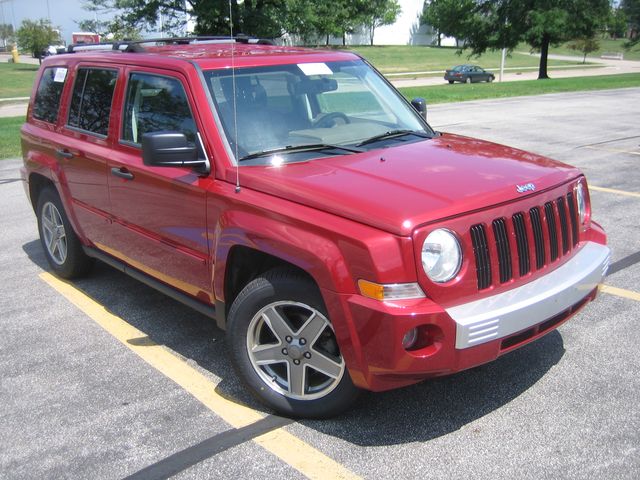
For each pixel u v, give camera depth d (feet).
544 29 135.33
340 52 16.57
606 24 144.36
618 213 24.61
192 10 110.11
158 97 14.46
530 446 10.90
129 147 15.23
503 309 10.43
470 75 142.51
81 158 16.81
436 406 12.25
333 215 10.71
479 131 46.55
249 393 12.81
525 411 11.95
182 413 12.36
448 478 10.19
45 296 18.57
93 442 11.51
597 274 12.28
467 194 10.88
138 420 12.16
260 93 13.97
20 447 11.45
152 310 17.42
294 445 11.21
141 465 10.83
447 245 10.27
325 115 14.62
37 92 20.27
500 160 13.00
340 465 10.62
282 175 12.00
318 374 12.31
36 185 20.34
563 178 12.54
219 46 16.88
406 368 10.06
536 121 52.06
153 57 14.98
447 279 10.33
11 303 18.11
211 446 11.27
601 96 75.61
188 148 12.69
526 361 13.80
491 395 12.53
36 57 187.01
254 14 109.91
